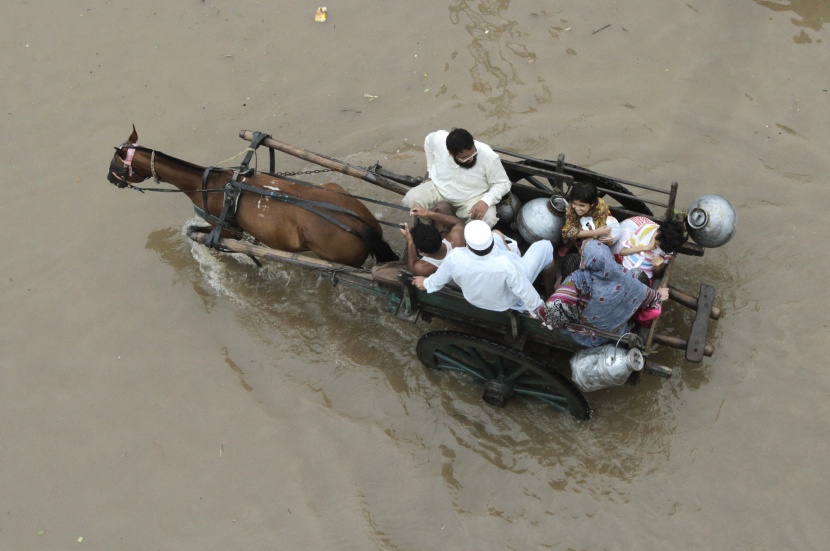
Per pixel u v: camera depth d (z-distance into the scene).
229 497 6.04
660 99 8.12
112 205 8.03
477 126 8.17
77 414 6.61
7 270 7.60
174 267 7.47
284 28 9.42
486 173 5.44
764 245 6.92
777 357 6.23
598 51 8.63
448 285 5.25
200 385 6.68
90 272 7.52
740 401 6.02
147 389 6.69
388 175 6.32
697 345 5.37
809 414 5.91
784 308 6.50
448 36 9.02
